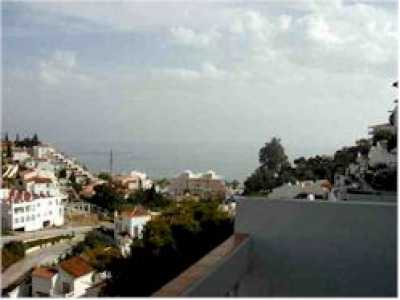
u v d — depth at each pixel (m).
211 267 4.57
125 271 15.81
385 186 11.65
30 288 34.62
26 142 107.00
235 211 5.79
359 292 5.26
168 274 14.44
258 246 5.66
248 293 5.45
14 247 46.22
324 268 5.41
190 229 14.98
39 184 68.00
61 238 54.50
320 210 5.46
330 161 34.50
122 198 70.88
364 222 5.29
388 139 16.72
